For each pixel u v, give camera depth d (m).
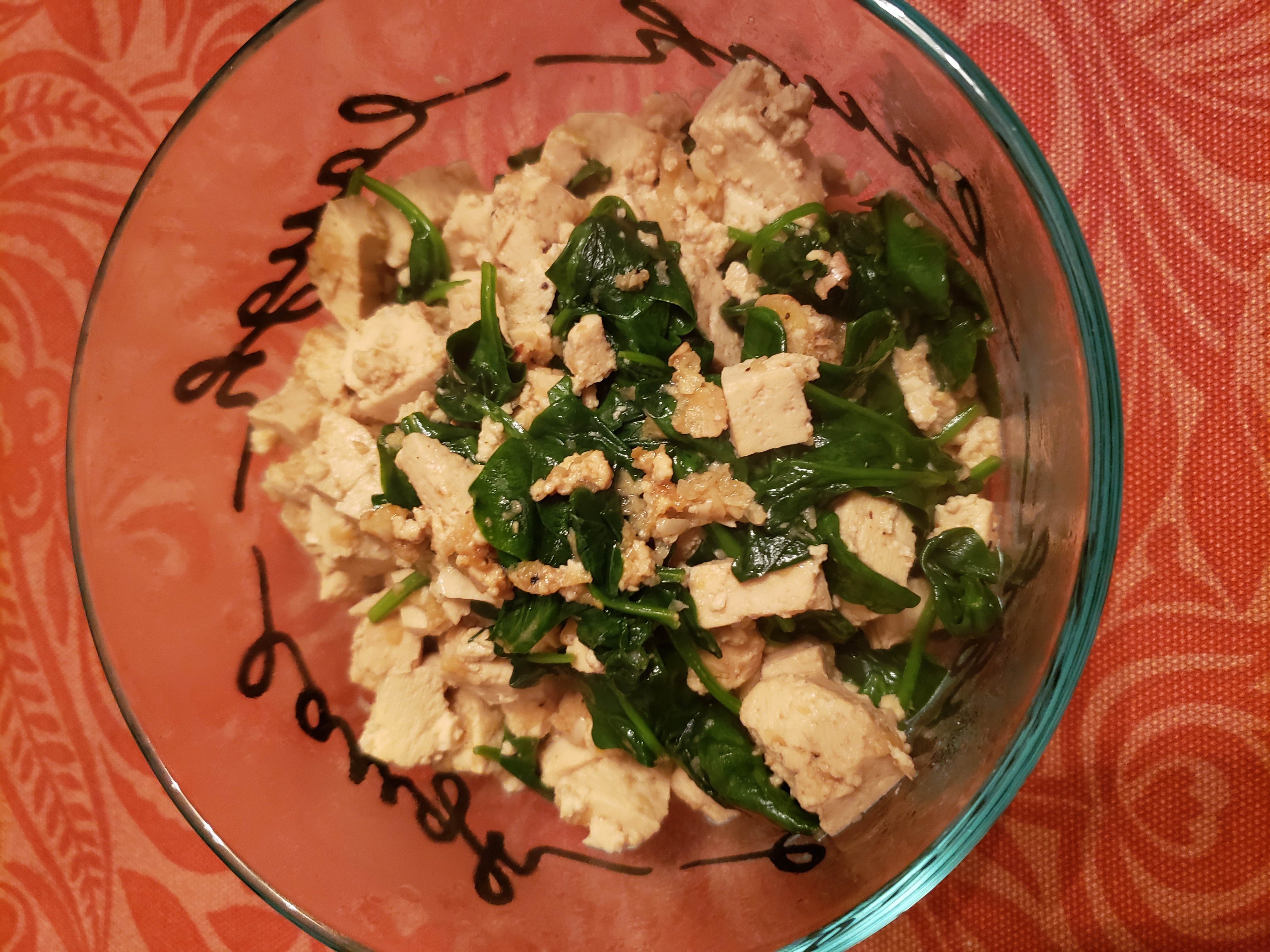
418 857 0.19
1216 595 0.20
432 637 0.19
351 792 0.19
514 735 0.19
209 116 0.18
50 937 0.23
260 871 0.18
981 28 0.20
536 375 0.18
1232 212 0.20
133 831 0.23
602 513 0.17
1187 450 0.20
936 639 0.17
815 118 0.18
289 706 0.20
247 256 0.20
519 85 0.20
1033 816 0.21
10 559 0.23
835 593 0.17
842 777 0.16
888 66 0.17
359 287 0.20
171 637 0.19
